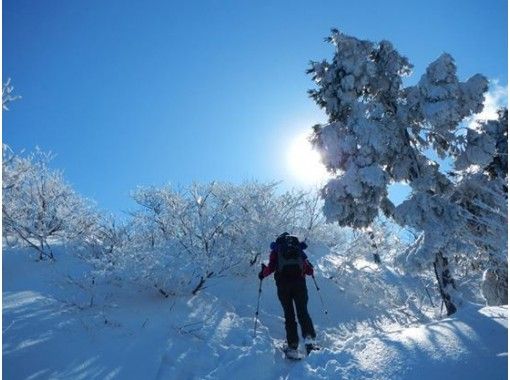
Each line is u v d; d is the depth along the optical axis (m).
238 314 8.34
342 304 10.06
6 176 9.12
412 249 9.45
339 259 12.91
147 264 7.11
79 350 5.46
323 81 10.80
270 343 6.72
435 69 9.40
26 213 10.30
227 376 5.33
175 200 9.19
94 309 6.73
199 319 6.95
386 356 5.18
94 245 8.65
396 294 10.53
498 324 5.25
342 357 5.55
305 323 6.63
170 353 5.66
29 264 8.98
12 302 6.82
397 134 9.98
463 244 8.85
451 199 9.98
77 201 11.70
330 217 10.41
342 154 10.46
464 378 4.38
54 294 7.26
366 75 10.26
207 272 8.10
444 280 9.07
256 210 10.86
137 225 8.34
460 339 5.09
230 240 9.12
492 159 9.91
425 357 4.90
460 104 9.52
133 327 6.24
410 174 10.05
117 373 5.08
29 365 5.00
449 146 10.21
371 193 9.95
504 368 4.35
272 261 7.34
